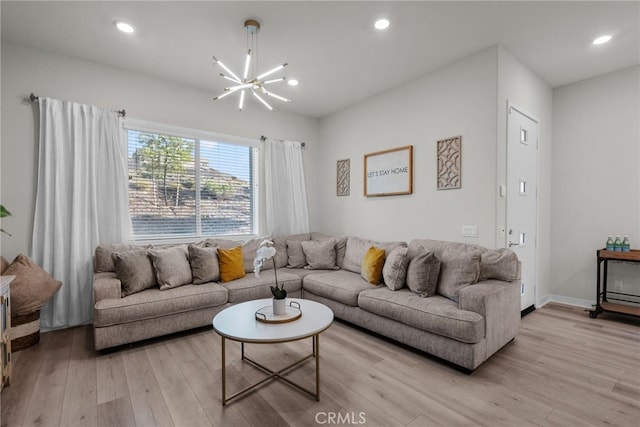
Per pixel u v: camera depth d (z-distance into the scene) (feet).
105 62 10.75
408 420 5.52
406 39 9.39
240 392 6.33
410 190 12.17
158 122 11.96
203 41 9.48
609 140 11.70
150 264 9.75
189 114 12.73
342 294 10.00
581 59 10.70
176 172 12.57
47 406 5.93
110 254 9.92
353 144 14.90
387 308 8.56
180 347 8.62
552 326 10.09
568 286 12.75
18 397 6.21
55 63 10.05
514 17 8.32
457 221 10.68
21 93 9.54
